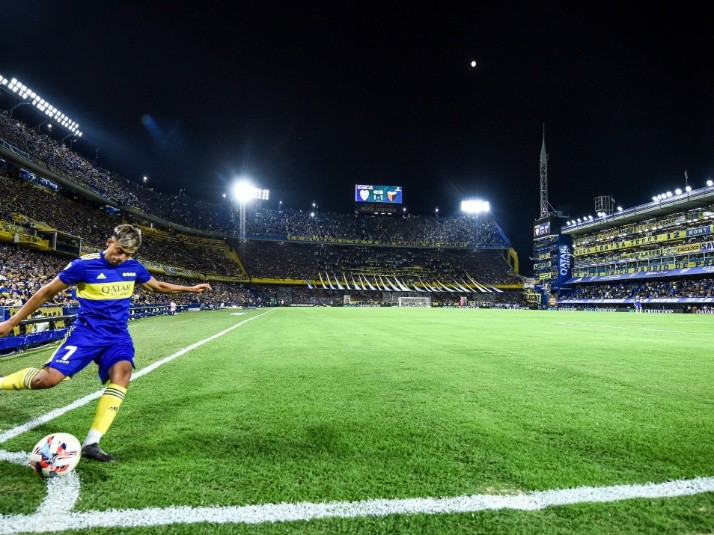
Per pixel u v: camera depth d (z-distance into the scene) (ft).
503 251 296.92
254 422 12.89
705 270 169.17
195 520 7.36
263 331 49.60
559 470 9.45
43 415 13.46
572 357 27.89
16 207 107.96
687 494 8.36
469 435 11.76
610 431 12.12
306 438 11.48
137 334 45.50
